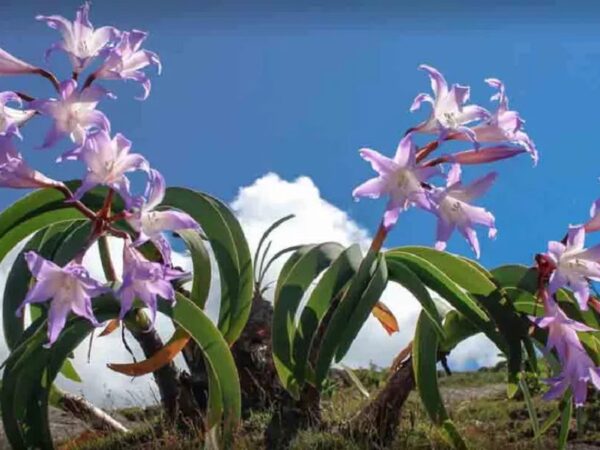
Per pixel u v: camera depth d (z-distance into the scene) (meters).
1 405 1.39
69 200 1.21
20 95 1.31
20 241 1.54
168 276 1.21
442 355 1.69
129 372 1.48
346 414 2.21
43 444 1.40
